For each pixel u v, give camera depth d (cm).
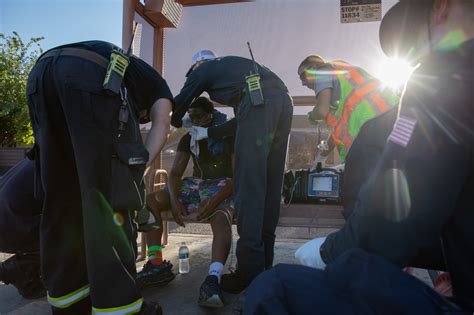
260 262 229
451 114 77
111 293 164
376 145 148
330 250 101
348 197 161
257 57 394
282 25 382
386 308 78
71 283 186
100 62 173
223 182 283
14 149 1250
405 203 79
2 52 1434
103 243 164
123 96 177
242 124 231
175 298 250
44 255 184
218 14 386
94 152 163
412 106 83
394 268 81
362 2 361
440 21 94
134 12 301
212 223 257
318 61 293
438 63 82
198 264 317
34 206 222
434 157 77
